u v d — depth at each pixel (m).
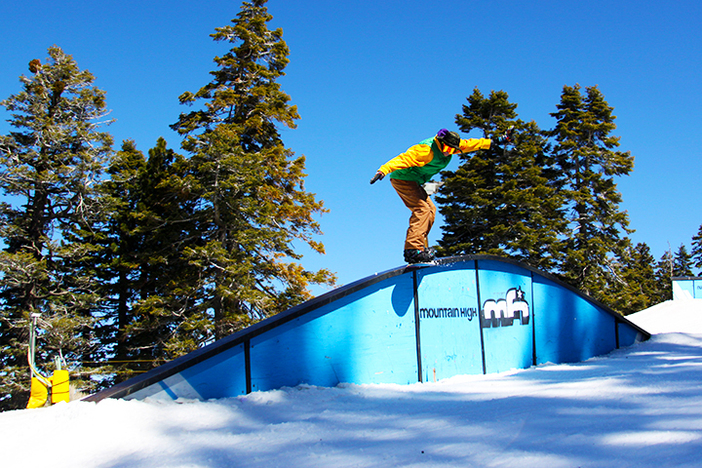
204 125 22.50
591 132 32.94
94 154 21.61
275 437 3.38
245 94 23.59
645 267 55.22
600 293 29.88
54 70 21.77
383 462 2.70
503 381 6.05
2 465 2.96
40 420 3.67
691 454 2.33
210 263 19.42
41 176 19.80
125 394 4.19
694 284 17.91
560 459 2.48
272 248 20.72
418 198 6.28
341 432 3.44
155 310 18.73
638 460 2.35
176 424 3.75
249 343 5.14
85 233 22.22
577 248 31.69
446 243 30.52
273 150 22.41
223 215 20.45
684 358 7.07
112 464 2.92
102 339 22.88
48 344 19.34
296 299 20.81
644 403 3.67
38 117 20.84
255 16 24.44
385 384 6.07
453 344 7.16
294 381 5.41
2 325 20.11
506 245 28.58
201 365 4.77
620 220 32.03
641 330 10.02
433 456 2.73
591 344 9.20
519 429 3.15
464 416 3.70
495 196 29.75
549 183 33.22
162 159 23.19
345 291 5.99
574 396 4.22
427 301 6.96
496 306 7.93
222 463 2.88
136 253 22.20
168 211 21.23
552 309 8.79
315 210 22.41
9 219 21.34
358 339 6.08
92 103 21.94
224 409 4.21
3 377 18.55
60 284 21.42
